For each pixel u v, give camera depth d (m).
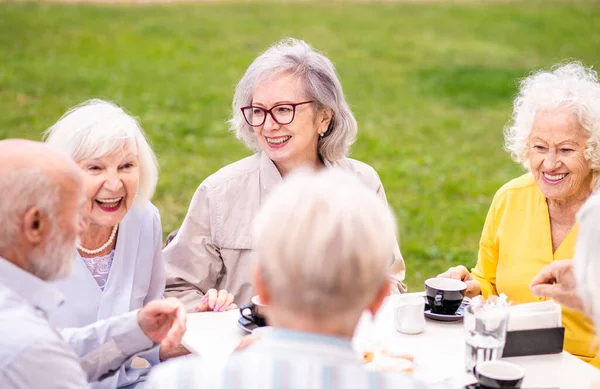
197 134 9.39
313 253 1.46
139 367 2.84
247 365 1.47
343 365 1.47
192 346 2.47
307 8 19.92
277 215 1.51
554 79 2.96
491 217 3.16
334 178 1.57
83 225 2.12
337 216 1.48
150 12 17.83
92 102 2.93
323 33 16.83
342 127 3.35
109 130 2.70
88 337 2.33
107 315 2.75
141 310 2.31
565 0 22.00
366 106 11.38
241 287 3.27
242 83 3.29
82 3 17.98
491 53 15.43
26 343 1.79
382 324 2.65
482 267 3.20
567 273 2.28
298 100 3.20
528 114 2.99
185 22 16.95
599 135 2.83
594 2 21.66
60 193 1.93
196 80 12.18
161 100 10.81
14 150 1.94
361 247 1.47
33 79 11.19
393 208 7.21
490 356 2.21
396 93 12.27
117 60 13.04
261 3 20.19
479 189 7.87
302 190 1.53
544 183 2.92
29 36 14.13
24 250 1.92
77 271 2.71
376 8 20.44
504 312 2.21
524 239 3.02
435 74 13.53
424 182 8.07
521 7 20.95
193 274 3.27
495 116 11.20
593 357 2.77
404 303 2.57
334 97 3.28
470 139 9.95
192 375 1.50
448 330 2.62
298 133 3.23
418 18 19.22
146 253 2.91
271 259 1.48
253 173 3.30
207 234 3.28
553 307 2.44
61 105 9.96
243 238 3.23
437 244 6.36
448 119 10.90
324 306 1.47
